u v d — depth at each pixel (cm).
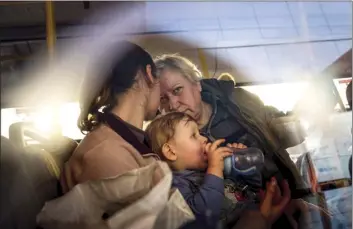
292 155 107
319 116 112
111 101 97
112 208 86
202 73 108
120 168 88
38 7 104
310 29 118
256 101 110
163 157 95
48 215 84
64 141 94
